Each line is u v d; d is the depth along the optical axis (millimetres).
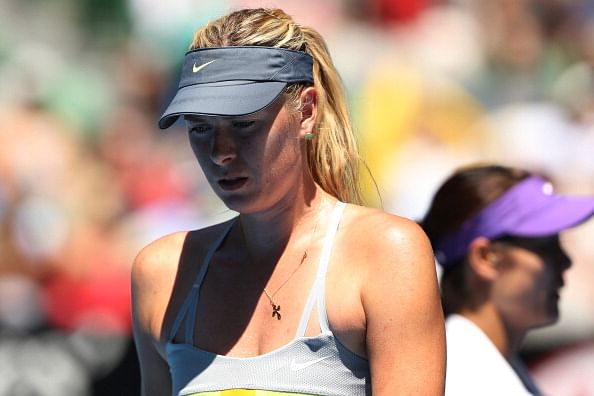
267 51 8305
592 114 28938
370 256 8211
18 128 27172
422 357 8016
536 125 28766
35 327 21109
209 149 8234
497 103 30391
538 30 32438
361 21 31969
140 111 29547
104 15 32812
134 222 25578
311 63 8656
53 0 33594
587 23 33406
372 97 28906
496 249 11250
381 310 8047
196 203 26156
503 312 11312
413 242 8203
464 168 11750
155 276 9250
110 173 27094
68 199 25453
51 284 22750
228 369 8320
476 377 10719
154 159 27547
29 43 31875
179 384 8609
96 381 20438
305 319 8211
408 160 27938
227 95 8133
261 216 8562
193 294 8875
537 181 11453
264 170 8273
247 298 8625
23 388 20422
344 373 8125
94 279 22703
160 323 9055
